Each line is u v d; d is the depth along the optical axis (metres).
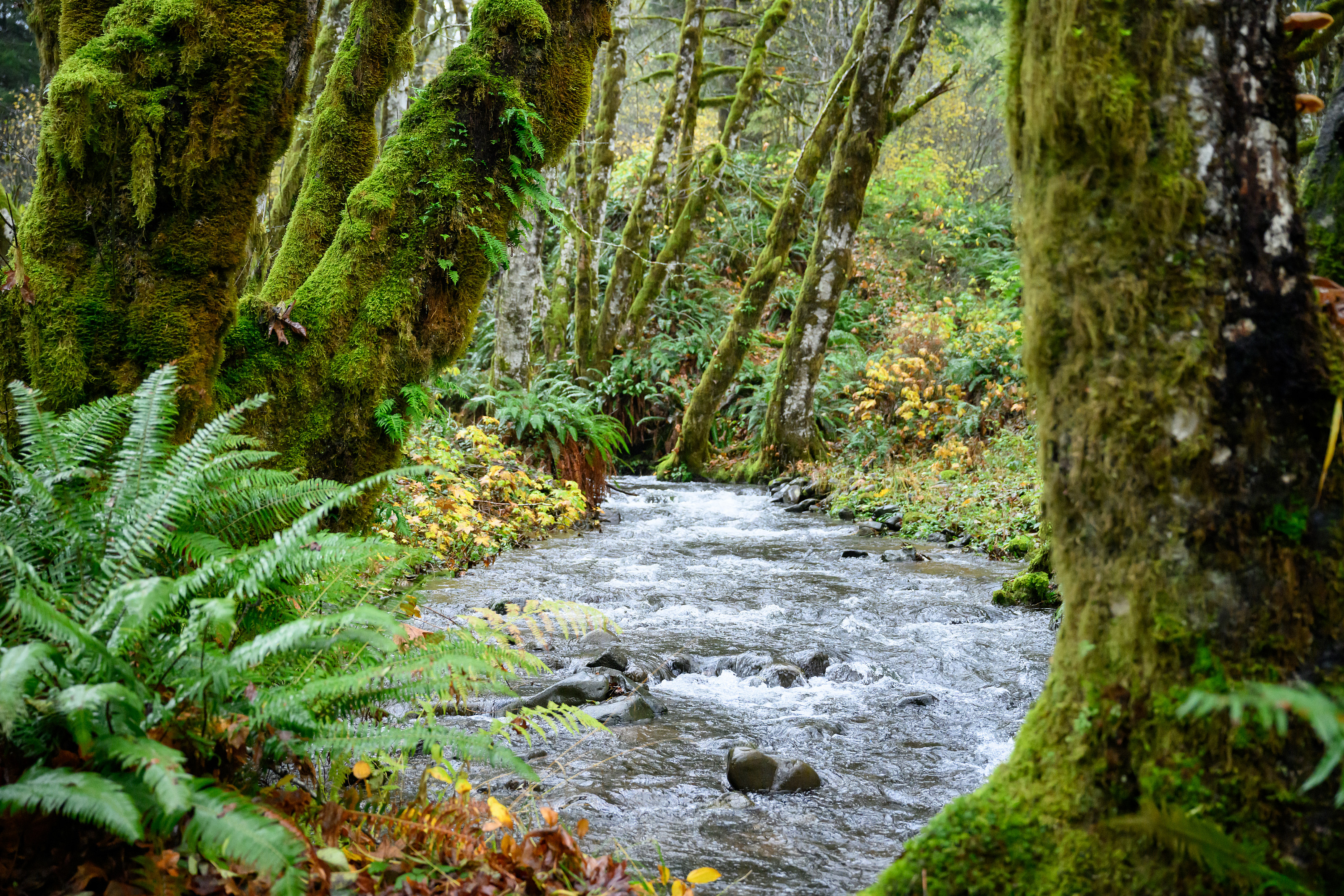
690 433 14.31
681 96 15.22
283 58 3.35
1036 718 1.82
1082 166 1.70
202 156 3.22
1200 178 1.62
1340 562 1.55
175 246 3.23
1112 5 1.64
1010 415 13.02
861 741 3.93
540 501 9.41
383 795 2.64
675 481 14.28
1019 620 6.03
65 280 3.14
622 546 8.80
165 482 2.45
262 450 3.60
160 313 3.21
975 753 3.80
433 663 2.28
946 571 7.69
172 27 3.23
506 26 4.05
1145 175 1.63
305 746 2.16
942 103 25.33
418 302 3.96
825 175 21.14
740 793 3.35
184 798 1.68
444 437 9.96
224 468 2.64
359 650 2.67
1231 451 1.58
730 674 4.90
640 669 4.74
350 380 3.78
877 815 3.21
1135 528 1.64
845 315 18.38
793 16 24.91
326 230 4.24
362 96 4.38
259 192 3.40
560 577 7.08
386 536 6.12
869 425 13.57
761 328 18.59
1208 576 1.58
